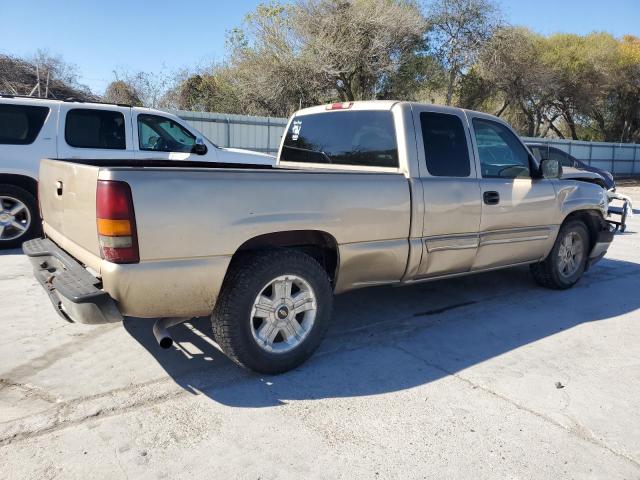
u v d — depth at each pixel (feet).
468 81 107.86
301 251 12.89
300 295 12.31
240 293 11.27
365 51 87.35
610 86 120.88
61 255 12.30
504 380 12.25
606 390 11.90
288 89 87.97
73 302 9.95
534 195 17.17
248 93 88.84
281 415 10.50
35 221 24.43
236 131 65.16
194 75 93.71
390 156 14.57
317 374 12.30
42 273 12.85
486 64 101.30
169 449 9.30
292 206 11.80
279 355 12.00
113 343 13.70
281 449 9.40
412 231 14.05
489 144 16.35
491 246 16.19
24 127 24.14
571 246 19.60
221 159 27.40
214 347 13.58
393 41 89.35
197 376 12.01
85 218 10.78
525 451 9.52
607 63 114.83
